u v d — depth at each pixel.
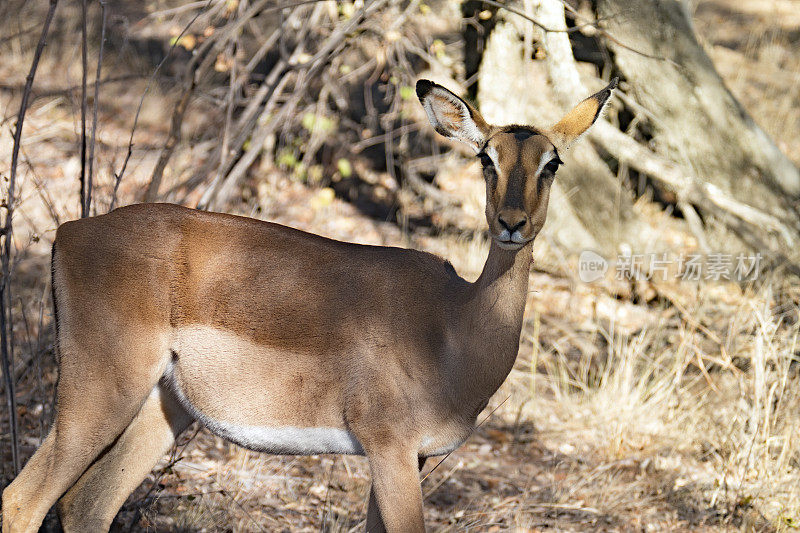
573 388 12.02
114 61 18.91
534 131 7.02
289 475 9.56
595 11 14.15
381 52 13.92
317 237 7.39
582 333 13.31
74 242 7.00
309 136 17.38
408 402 6.89
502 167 6.68
